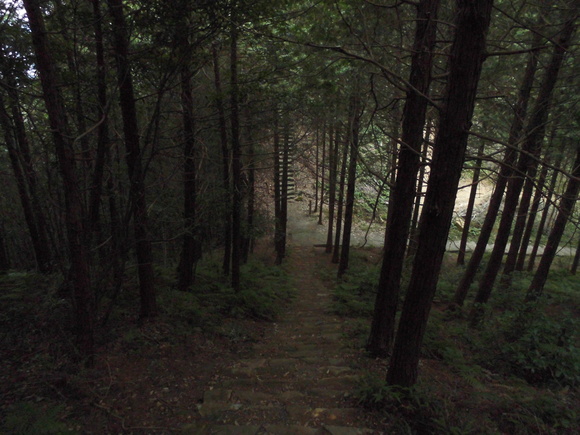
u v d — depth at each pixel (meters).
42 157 5.16
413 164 4.99
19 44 4.64
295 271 15.88
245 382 4.60
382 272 5.42
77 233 4.10
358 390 4.09
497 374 5.16
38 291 6.01
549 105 6.14
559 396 4.36
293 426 3.46
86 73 4.96
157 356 5.10
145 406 3.90
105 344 5.05
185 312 6.61
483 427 3.59
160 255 12.38
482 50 3.01
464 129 3.14
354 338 6.54
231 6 4.35
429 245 3.50
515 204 7.36
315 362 5.37
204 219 7.83
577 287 10.88
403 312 3.83
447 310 8.77
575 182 7.32
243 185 9.82
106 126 4.96
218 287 8.93
